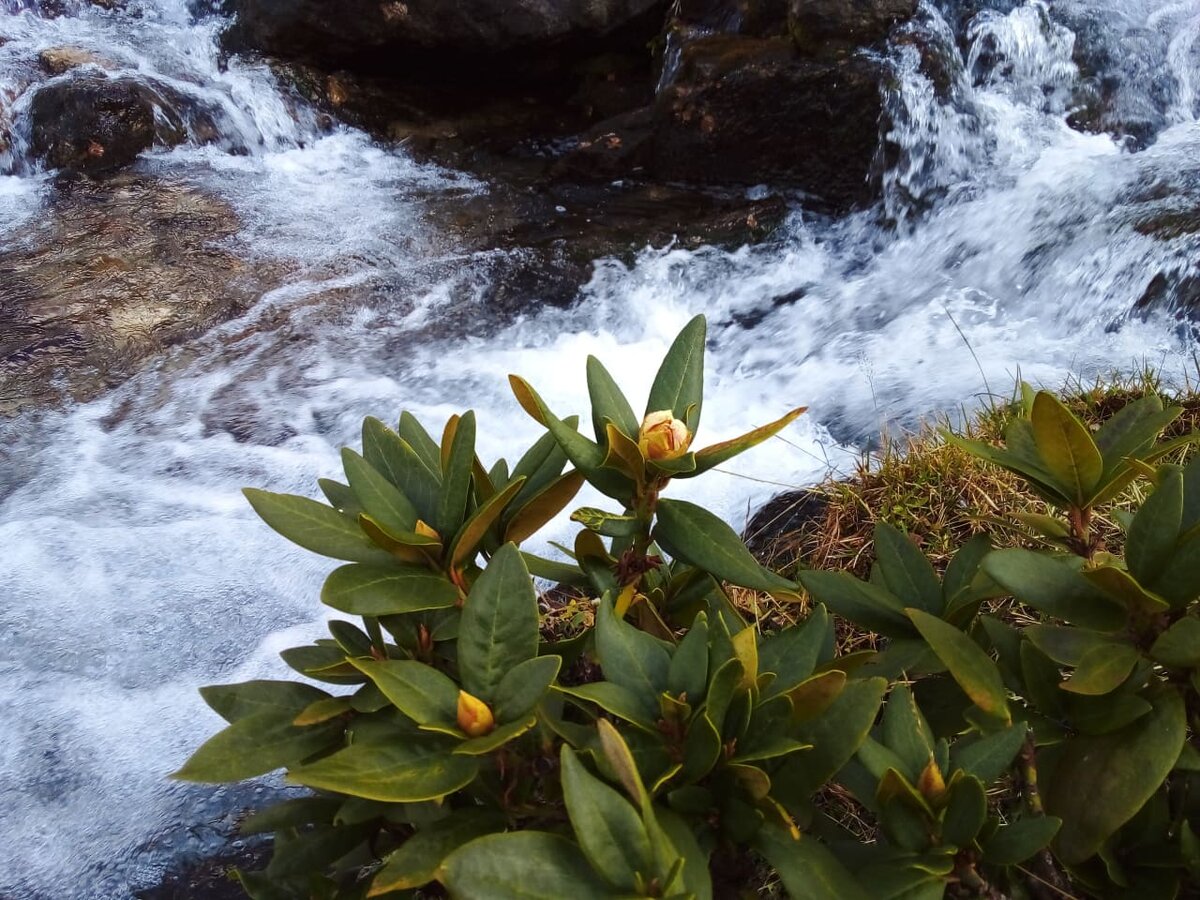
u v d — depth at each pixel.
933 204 5.74
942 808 1.33
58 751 2.88
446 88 7.75
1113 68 6.23
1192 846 1.41
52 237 5.93
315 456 4.29
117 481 4.14
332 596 1.37
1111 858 1.45
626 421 1.57
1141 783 1.33
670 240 5.97
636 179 6.62
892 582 1.72
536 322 5.29
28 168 6.70
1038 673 1.51
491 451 4.30
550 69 7.56
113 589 3.53
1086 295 4.72
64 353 4.92
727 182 6.42
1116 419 1.72
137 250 5.80
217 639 3.31
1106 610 1.41
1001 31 6.25
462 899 1.08
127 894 2.44
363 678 1.47
